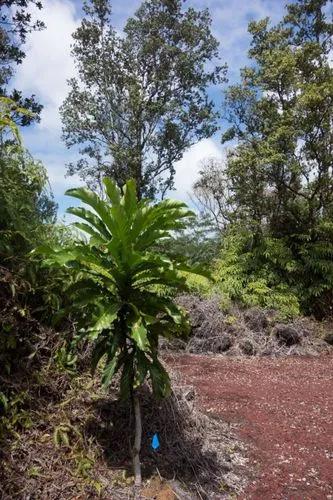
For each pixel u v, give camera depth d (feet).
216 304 26.09
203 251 34.12
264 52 33.01
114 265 9.34
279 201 34.40
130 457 10.17
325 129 31.50
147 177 52.80
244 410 14.73
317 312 31.07
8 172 11.69
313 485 10.37
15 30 32.60
